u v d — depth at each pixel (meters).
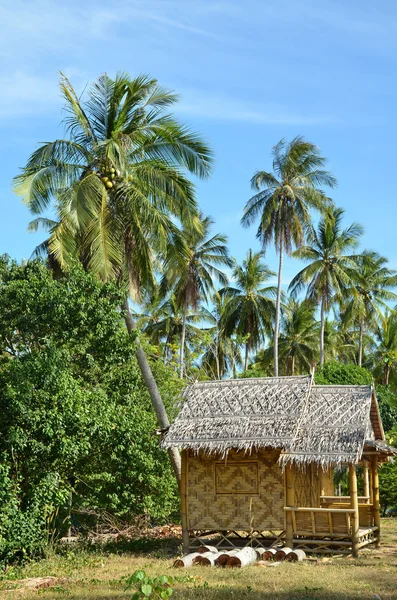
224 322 51.03
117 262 22.39
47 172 22.91
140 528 22.06
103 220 22.42
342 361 66.12
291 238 40.59
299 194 40.53
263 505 17.78
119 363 19.81
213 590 11.99
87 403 17.67
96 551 18.45
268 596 11.53
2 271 19.95
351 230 49.06
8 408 16.58
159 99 23.98
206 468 18.39
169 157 24.38
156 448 20.44
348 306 53.41
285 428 17.25
